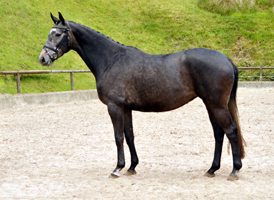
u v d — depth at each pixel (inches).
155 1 1273.4
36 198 157.1
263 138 287.6
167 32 1097.4
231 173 180.7
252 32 1059.9
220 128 187.9
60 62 711.7
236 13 1169.4
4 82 551.2
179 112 476.7
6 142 292.0
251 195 154.9
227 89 174.1
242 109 474.0
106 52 198.1
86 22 975.6
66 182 182.5
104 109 508.1
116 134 190.1
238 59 957.2
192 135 313.4
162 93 181.2
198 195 156.4
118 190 167.3
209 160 228.8
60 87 624.1
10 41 674.8
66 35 199.9
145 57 189.5
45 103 550.9
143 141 291.6
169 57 185.3
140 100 187.0
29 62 644.1
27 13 800.3
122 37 995.9
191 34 1077.1
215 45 1024.9
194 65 176.6
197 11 1206.3
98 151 259.3
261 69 823.1
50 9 908.0
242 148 183.2
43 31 776.9
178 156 240.4
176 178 187.8
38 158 239.6
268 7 1197.1
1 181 185.3
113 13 1131.3
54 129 349.4
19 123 385.1
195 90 179.6
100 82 195.0
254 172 194.4
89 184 178.5
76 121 398.6
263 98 603.2
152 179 187.0
